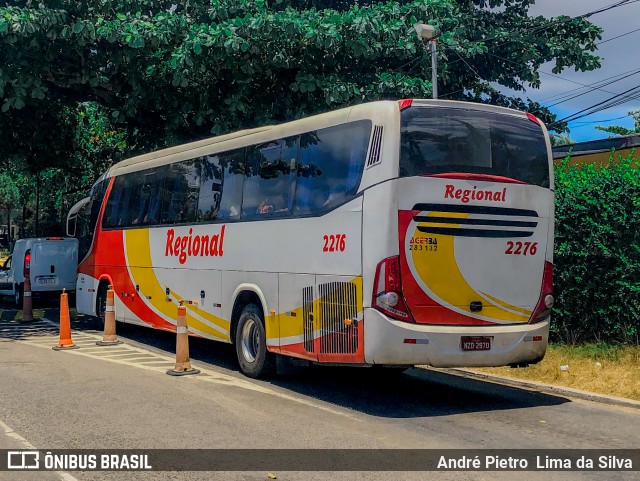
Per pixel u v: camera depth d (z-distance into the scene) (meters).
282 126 9.77
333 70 16.09
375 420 7.61
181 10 15.76
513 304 8.43
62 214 32.88
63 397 8.55
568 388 9.12
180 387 9.30
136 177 13.99
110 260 14.62
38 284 20.19
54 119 20.75
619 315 10.79
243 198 10.44
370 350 7.83
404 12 15.67
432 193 8.00
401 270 7.82
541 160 8.75
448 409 8.20
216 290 10.98
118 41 15.34
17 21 13.96
